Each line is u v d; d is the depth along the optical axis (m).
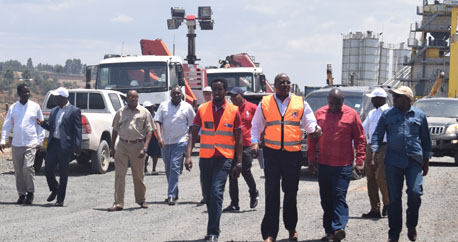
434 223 9.20
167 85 21.33
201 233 8.56
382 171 9.59
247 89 26.41
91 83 22.22
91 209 10.78
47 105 17.28
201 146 8.26
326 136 8.02
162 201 11.71
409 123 7.79
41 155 16.69
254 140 7.98
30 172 11.43
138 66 21.52
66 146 11.09
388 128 7.89
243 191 12.96
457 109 20.39
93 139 16.23
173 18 31.17
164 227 9.00
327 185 8.12
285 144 7.85
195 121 8.37
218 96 8.19
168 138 11.32
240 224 9.29
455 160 19.14
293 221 8.11
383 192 9.68
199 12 31.28
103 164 16.83
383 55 81.81
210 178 8.28
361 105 16.12
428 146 7.90
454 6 85.94
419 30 89.94
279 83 7.89
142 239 8.14
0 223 9.38
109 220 9.62
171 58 21.83
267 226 7.91
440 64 89.25
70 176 16.06
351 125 8.02
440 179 14.49
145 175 16.55
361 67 80.81
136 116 10.73
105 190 13.42
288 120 7.89
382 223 9.30
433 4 89.06
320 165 8.09
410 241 8.09
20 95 11.50
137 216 9.98
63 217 9.92
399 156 7.78
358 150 8.07
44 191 13.22
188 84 25.97
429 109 20.58
